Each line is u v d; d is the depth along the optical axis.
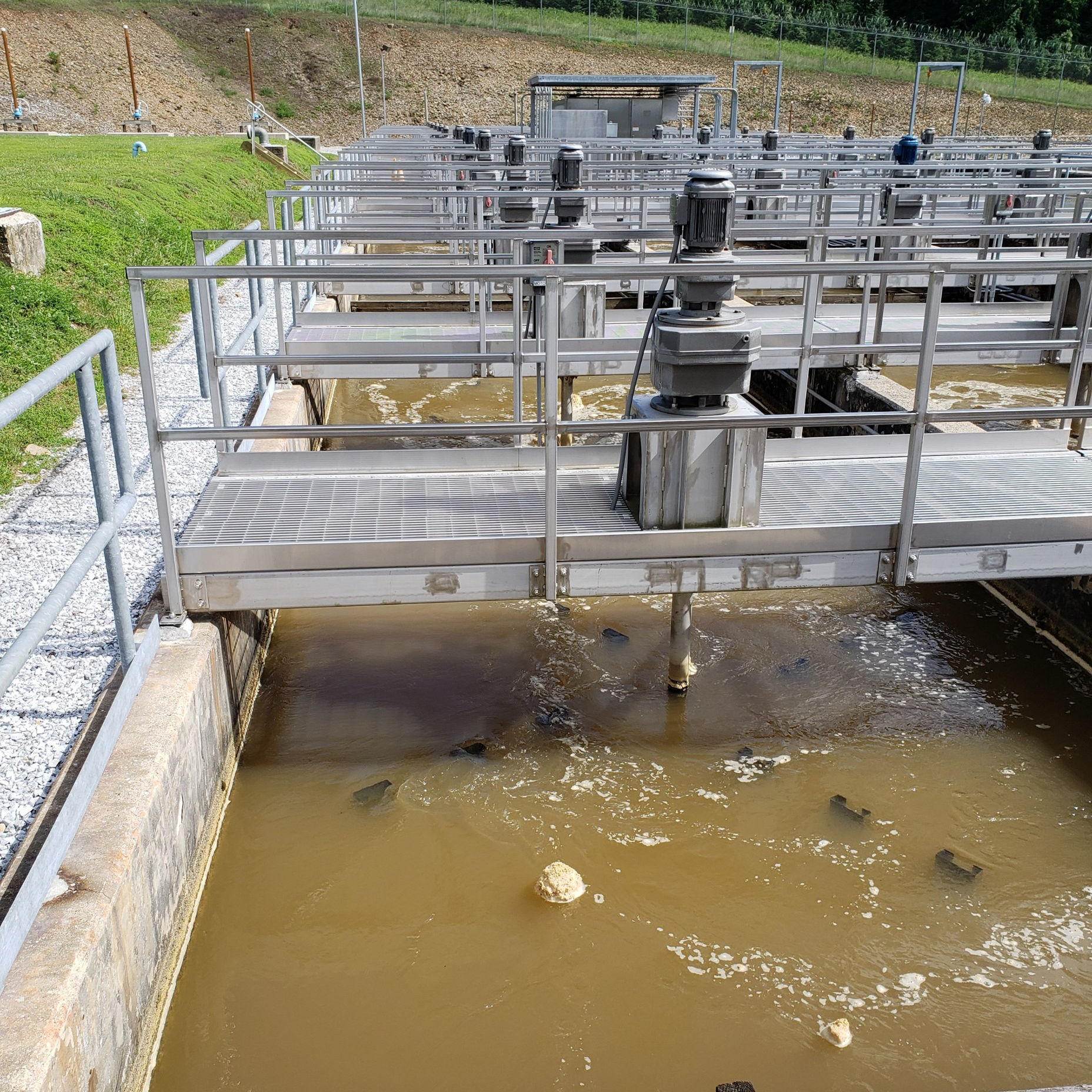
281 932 3.51
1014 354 7.07
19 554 4.64
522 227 7.43
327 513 4.23
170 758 3.27
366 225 11.50
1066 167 9.90
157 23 48.94
